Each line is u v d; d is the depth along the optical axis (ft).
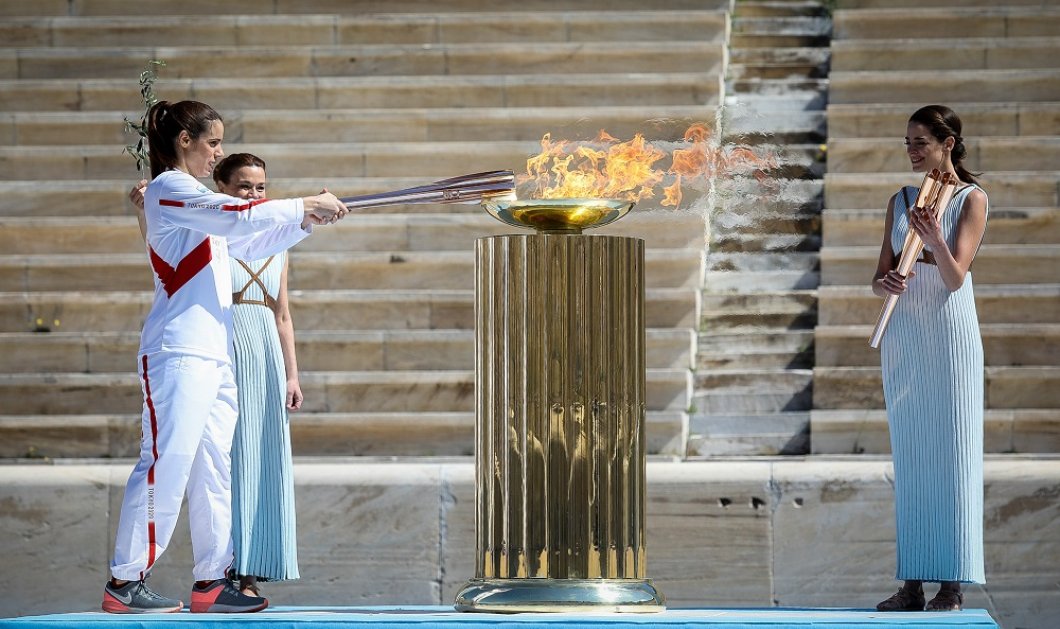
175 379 33.47
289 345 39.68
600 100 65.77
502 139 64.54
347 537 44.42
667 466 44.27
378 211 61.57
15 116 65.62
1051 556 43.29
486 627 29.84
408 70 68.18
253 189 38.88
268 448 38.01
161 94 66.74
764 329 57.41
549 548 31.96
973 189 36.58
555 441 32.07
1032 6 70.64
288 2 71.92
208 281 34.06
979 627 29.58
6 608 44.73
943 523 35.91
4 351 55.93
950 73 65.62
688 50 67.51
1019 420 51.57
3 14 71.97
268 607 35.73
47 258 58.90
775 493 43.80
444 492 44.39
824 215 59.52
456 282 58.54
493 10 71.46
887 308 36.63
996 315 56.03
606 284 32.27
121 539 33.53
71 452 52.85
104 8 72.08
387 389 54.19
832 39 70.49
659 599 32.58
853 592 43.55
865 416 52.24
